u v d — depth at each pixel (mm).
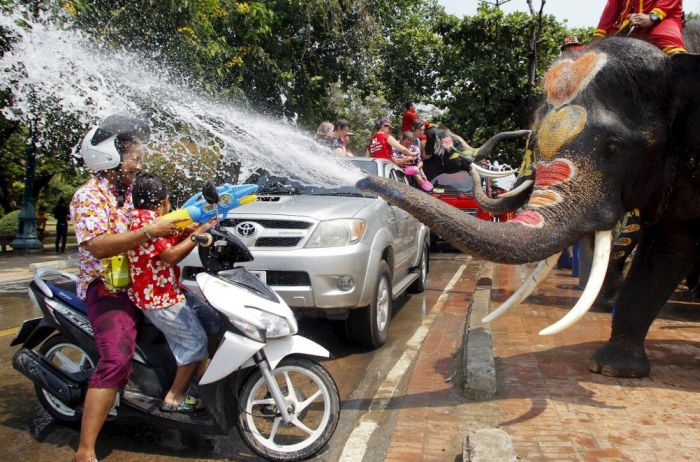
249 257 3955
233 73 15656
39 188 24969
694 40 4691
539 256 3637
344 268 5387
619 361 4902
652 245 4875
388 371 5520
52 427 4391
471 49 20734
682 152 4297
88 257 3758
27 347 4340
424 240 9273
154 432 4316
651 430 3869
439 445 3775
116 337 3637
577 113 4043
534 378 4895
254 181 7461
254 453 3785
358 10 18547
